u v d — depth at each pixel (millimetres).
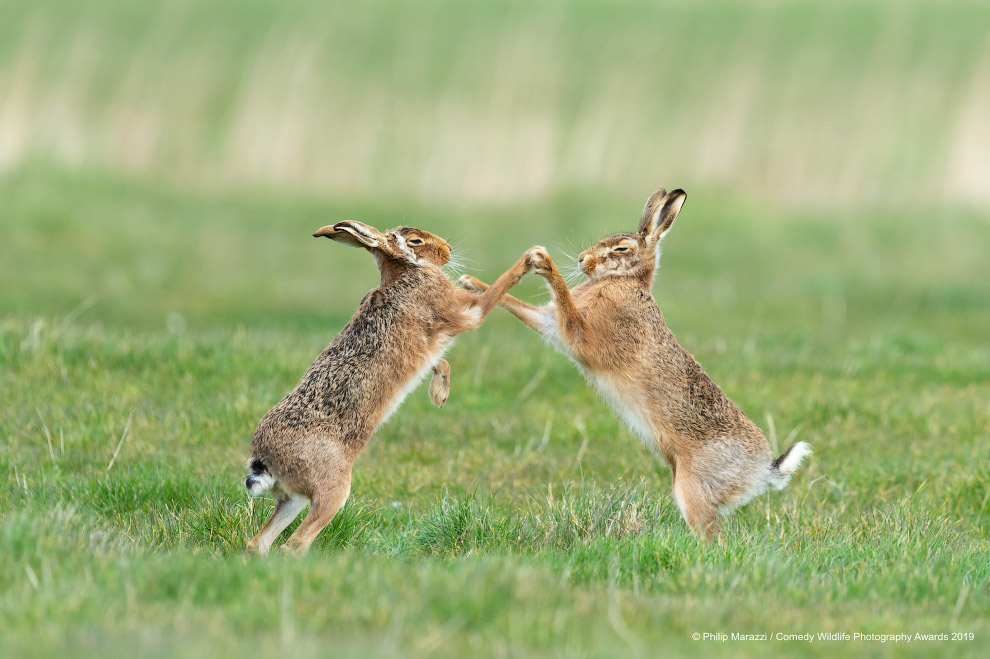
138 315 37094
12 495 18422
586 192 51594
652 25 73250
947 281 44719
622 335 18844
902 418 24406
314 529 16125
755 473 18484
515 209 50875
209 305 39062
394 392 17469
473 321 18406
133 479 18812
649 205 19578
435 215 49906
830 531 18109
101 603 12078
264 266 45031
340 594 12656
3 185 49000
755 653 11820
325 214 50469
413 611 12109
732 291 43406
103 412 22516
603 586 14289
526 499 19750
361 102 59344
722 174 54094
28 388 23609
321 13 74062
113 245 45281
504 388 26312
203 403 23797
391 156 54719
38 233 45406
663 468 21953
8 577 12945
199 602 12508
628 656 11180
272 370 25766
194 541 16875
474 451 22656
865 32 71688
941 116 58938
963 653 12211
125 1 75375
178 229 48094
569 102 59875
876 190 53281
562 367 27312
